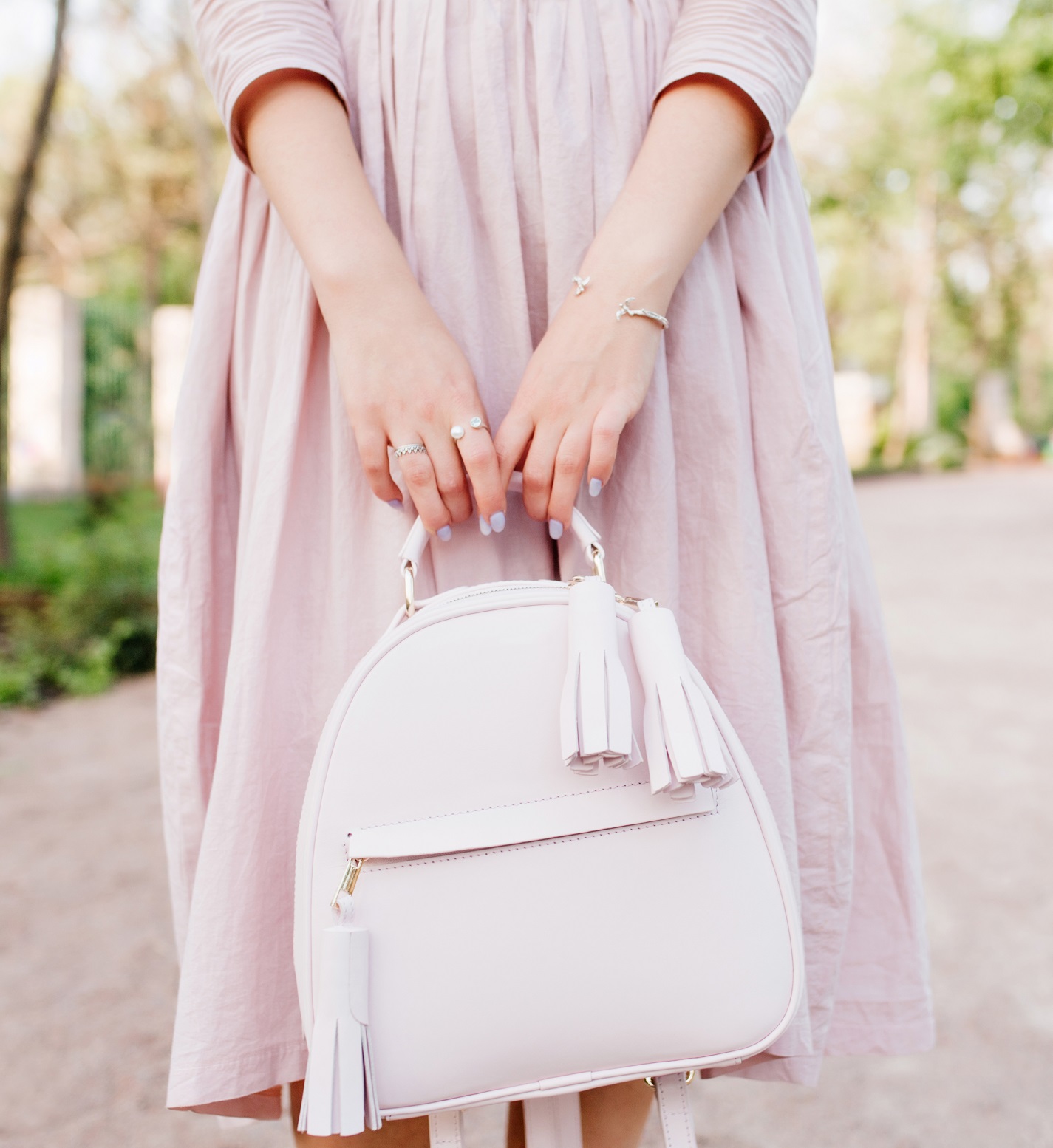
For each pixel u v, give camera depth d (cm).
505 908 74
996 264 2209
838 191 2008
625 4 92
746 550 94
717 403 94
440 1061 73
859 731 110
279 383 91
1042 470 2520
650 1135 155
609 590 77
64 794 320
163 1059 180
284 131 88
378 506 90
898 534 1005
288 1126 162
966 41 1144
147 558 543
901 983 109
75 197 945
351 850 74
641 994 75
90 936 226
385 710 76
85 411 1196
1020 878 238
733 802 77
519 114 91
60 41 653
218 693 100
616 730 71
